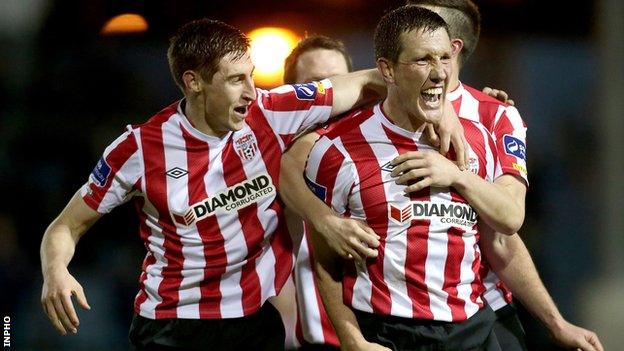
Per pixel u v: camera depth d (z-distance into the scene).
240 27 32.81
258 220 17.56
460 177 16.47
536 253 32.69
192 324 17.73
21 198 33.25
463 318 16.94
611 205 23.14
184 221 17.47
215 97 17.11
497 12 34.03
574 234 33.06
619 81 23.27
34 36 34.47
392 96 16.83
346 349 17.00
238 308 17.67
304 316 19.20
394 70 16.48
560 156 34.00
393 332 16.86
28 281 32.22
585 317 30.64
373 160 16.81
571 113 34.25
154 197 17.52
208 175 17.50
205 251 17.52
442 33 16.33
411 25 16.28
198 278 17.59
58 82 34.38
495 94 18.75
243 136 17.55
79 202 17.94
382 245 16.73
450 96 17.86
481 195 16.53
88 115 34.31
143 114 34.50
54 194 33.50
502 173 17.50
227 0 32.78
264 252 17.78
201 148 17.50
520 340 18.86
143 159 17.53
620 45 23.30
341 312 17.12
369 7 32.91
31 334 31.28
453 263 16.86
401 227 16.64
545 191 33.56
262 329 17.92
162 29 33.84
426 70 16.22
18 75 34.31
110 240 32.16
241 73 17.08
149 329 17.97
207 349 17.81
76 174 33.91
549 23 34.16
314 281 19.20
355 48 33.25
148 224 17.86
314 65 20.67
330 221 16.78
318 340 19.16
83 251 31.98
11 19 34.41
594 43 34.12
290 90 17.88
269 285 17.81
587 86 34.19
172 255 17.70
